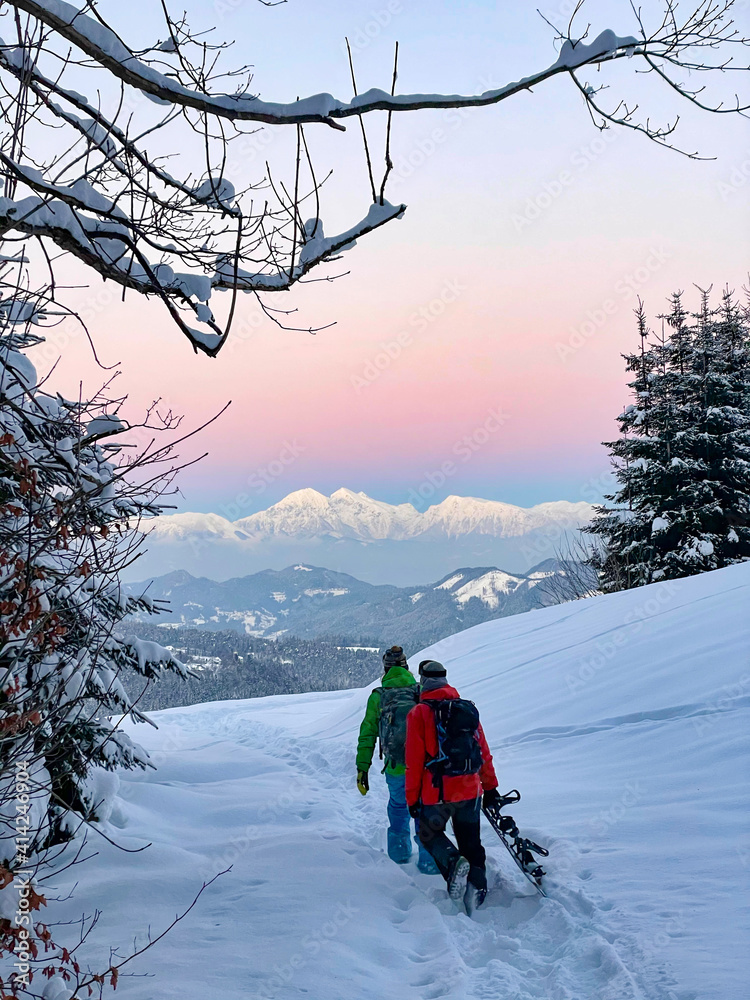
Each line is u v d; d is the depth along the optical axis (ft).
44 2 8.81
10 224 9.21
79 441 10.16
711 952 11.18
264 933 14.06
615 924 12.85
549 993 11.33
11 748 9.62
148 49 9.79
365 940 13.83
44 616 9.35
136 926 14.56
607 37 9.59
